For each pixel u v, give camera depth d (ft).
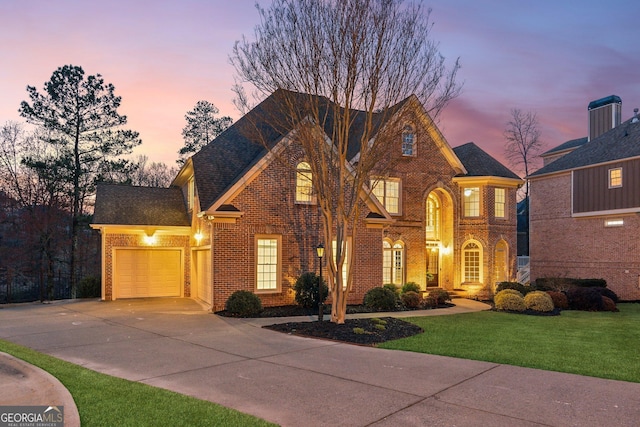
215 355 31.96
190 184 71.97
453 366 28.63
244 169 62.23
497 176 80.48
